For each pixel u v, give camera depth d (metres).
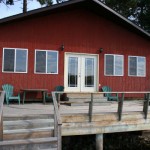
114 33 16.27
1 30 14.07
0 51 14.01
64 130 8.73
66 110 10.77
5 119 8.20
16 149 6.96
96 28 15.86
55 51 14.95
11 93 13.84
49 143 7.24
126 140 11.44
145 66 16.95
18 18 13.86
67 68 15.18
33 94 14.48
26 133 7.52
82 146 10.67
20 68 14.33
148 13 32.19
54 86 14.87
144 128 10.05
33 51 14.55
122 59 16.36
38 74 14.62
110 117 9.46
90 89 15.55
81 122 8.96
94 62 15.75
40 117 8.55
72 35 15.32
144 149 11.19
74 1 14.05
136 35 16.80
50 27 14.91
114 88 16.08
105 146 10.91
